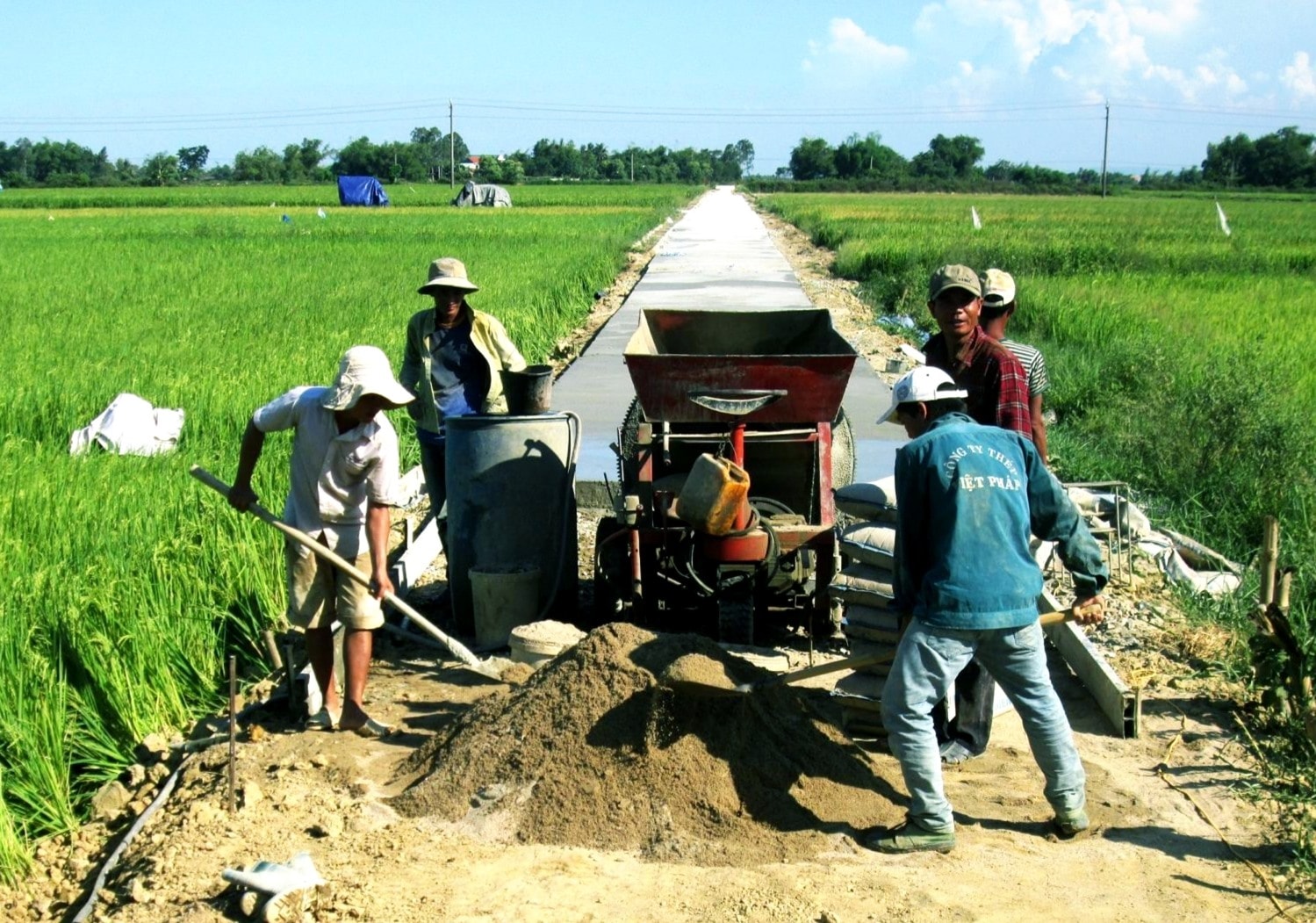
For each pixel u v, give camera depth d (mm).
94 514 8188
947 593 4691
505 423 7328
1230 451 10453
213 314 20266
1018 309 20531
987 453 4785
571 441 7543
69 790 5648
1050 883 4621
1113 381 13812
